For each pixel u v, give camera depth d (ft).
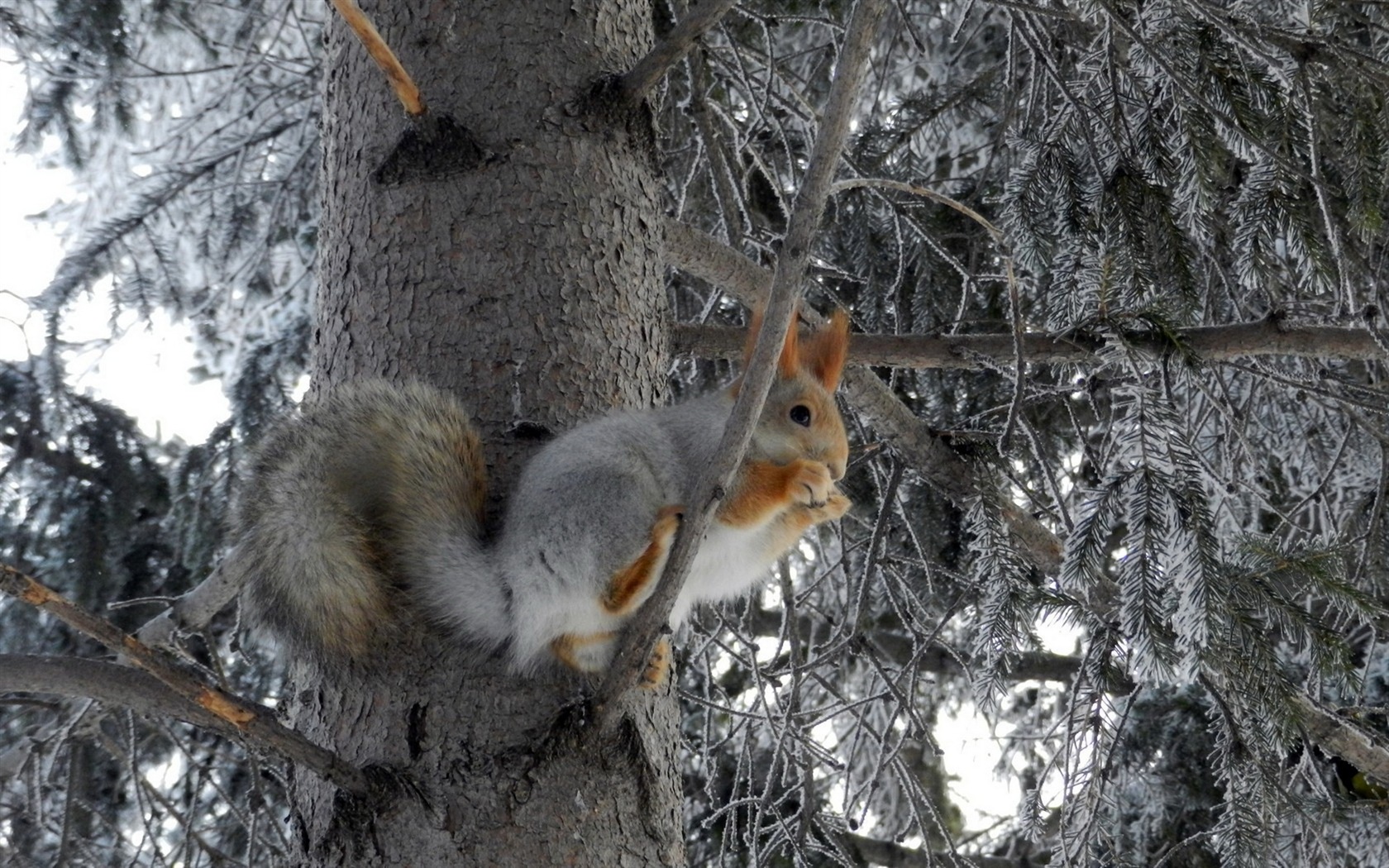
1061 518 13.74
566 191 10.11
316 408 9.51
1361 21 13.08
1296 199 12.51
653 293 10.55
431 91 10.27
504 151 10.04
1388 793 14.26
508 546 9.04
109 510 17.40
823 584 20.66
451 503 9.23
